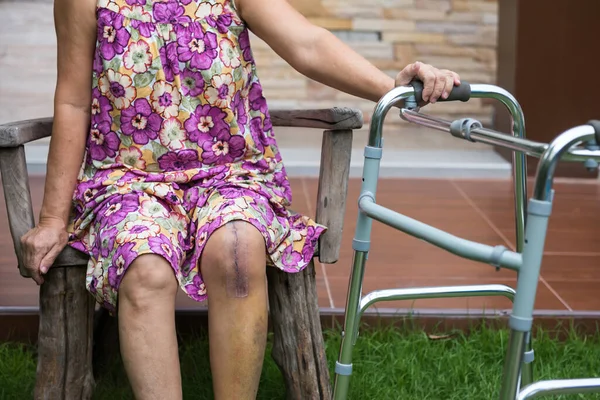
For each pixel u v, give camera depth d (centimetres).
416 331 318
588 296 354
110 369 287
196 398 267
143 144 236
